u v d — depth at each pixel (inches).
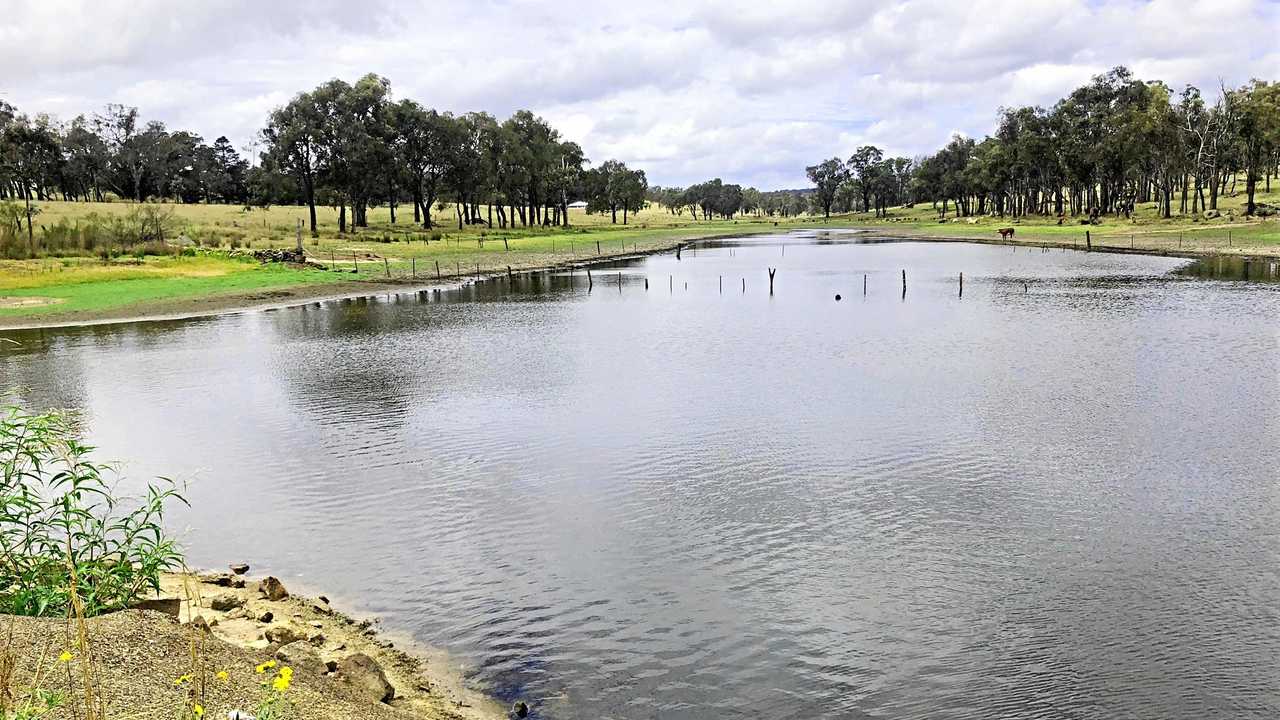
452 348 1359.5
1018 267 2893.7
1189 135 4788.4
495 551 532.7
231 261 2696.9
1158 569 497.7
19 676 256.4
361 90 4220.0
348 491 652.1
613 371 1141.1
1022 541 541.6
